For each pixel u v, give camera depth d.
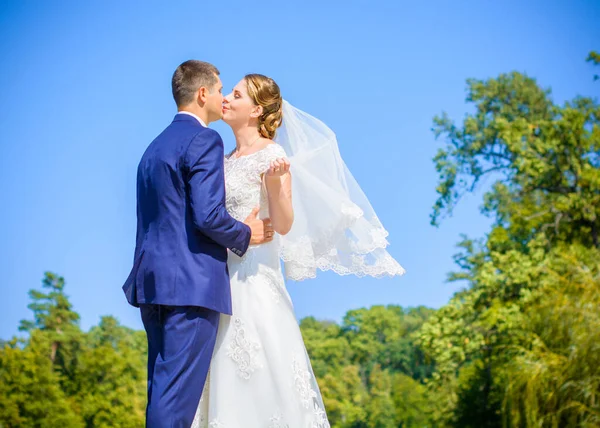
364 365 35.88
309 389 3.08
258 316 3.07
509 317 14.06
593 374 8.46
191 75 3.12
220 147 2.95
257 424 2.97
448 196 19.23
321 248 3.30
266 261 3.18
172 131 3.01
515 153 18.39
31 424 26.17
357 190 3.43
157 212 2.92
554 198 17.86
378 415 33.91
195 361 2.82
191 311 2.84
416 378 35.28
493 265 16.12
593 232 17.17
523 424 9.11
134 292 2.93
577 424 8.45
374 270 3.35
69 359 28.41
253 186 3.19
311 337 36.19
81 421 26.98
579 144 17.58
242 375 3.00
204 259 2.88
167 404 2.74
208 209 2.82
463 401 18.16
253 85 3.33
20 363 26.42
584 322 9.00
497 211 18.66
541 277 14.79
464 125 19.52
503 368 14.67
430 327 16.22
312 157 3.38
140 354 29.80
